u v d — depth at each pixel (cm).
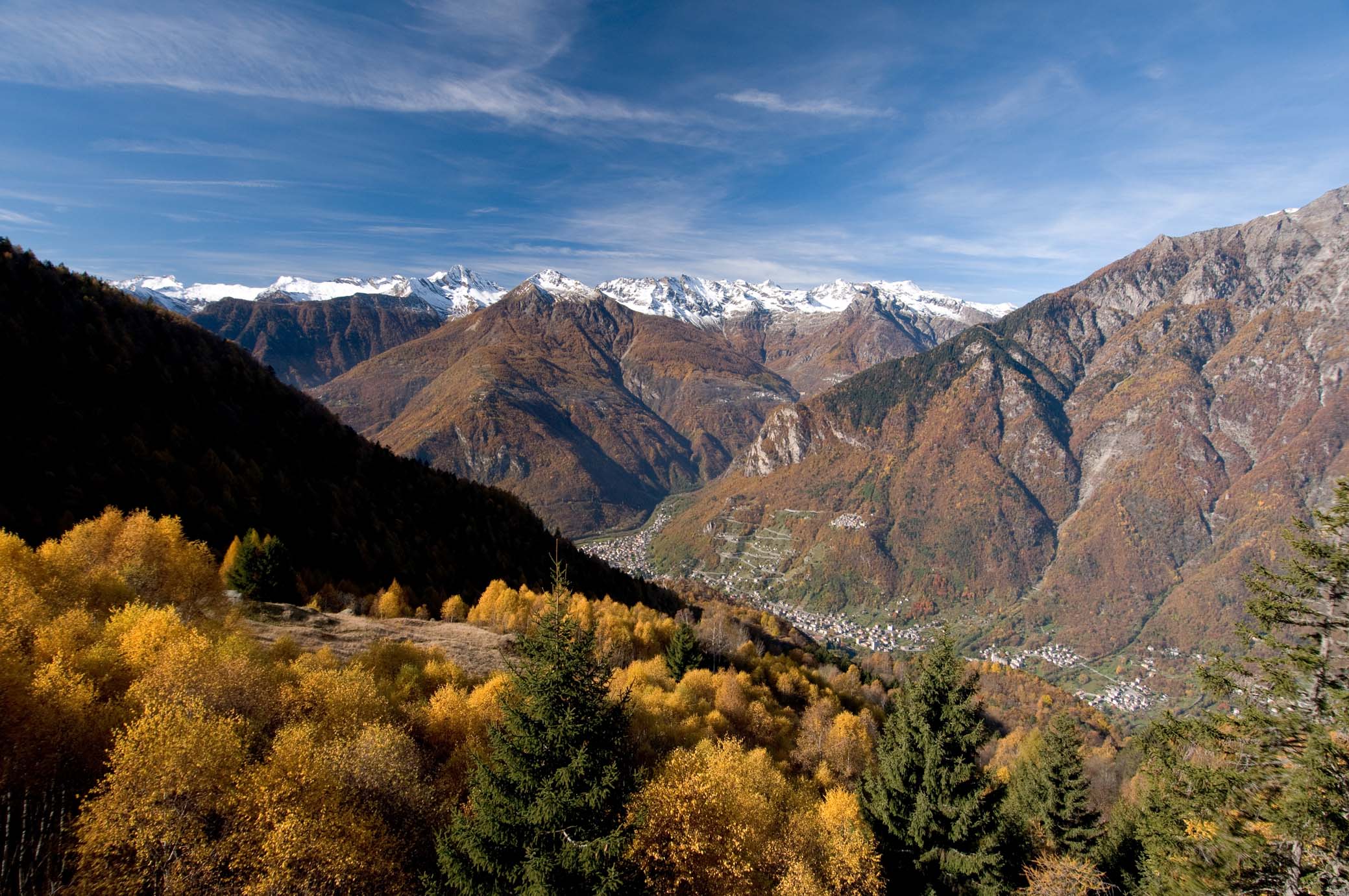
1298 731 2331
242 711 2948
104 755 2433
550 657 2092
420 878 2167
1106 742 12325
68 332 10431
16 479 7538
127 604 3709
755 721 6103
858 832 3356
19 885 1834
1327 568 2356
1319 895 2183
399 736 2966
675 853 2748
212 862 2112
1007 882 3334
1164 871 2872
